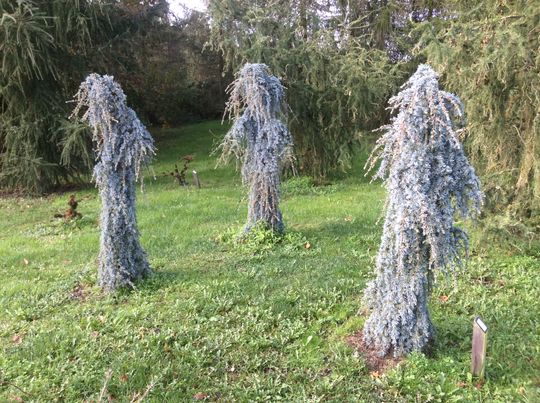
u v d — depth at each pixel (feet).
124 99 18.01
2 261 22.79
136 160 17.63
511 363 12.87
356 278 18.79
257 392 12.26
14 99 40.04
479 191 12.18
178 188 38.99
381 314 13.33
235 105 23.66
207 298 17.28
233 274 19.62
